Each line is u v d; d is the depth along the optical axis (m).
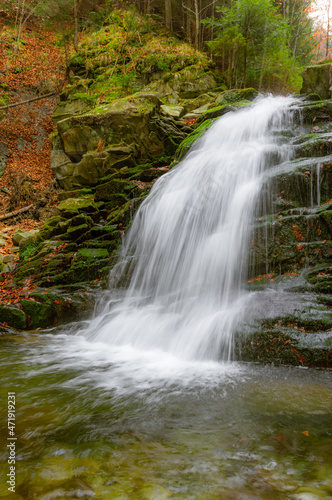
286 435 2.14
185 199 6.38
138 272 6.35
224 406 2.59
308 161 5.53
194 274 5.54
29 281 7.38
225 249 5.18
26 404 2.72
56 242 8.38
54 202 12.83
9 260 9.40
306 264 4.54
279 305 3.93
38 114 15.83
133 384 3.14
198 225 6.00
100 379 3.30
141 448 2.02
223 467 1.81
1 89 15.71
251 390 2.90
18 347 4.58
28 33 20.30
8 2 19.45
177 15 18.73
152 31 16.83
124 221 7.85
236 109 9.31
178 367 3.63
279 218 4.86
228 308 4.32
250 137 7.75
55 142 12.60
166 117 11.23
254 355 3.67
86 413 2.54
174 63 14.09
